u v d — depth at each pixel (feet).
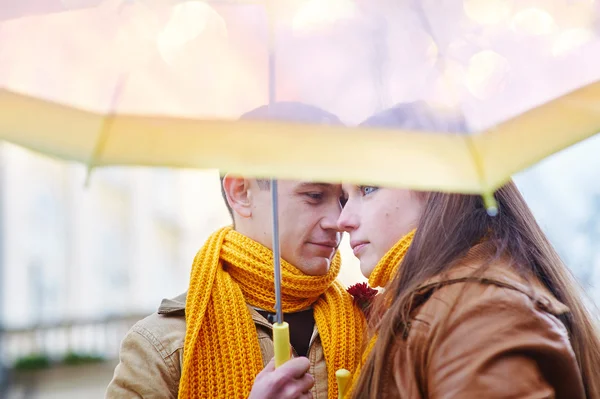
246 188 6.91
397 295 5.41
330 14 4.41
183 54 4.32
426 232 5.50
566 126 4.58
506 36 4.63
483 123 4.36
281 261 6.84
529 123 4.50
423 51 4.41
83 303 53.78
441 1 4.53
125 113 4.17
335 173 4.04
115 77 4.28
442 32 4.47
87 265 54.70
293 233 6.76
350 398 5.51
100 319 43.09
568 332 5.31
